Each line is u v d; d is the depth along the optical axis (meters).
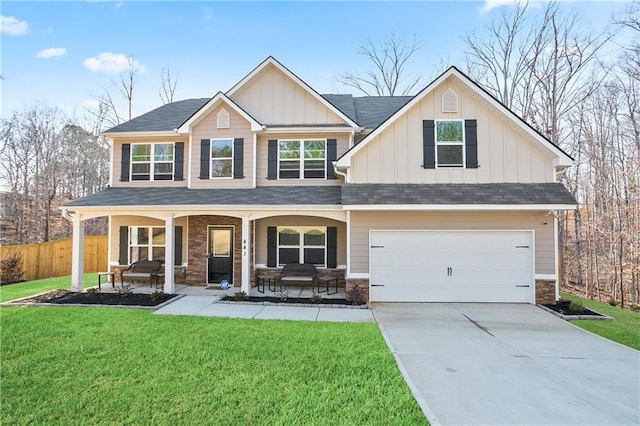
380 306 10.02
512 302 10.41
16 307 9.40
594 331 7.77
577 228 21.53
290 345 6.48
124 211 11.41
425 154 11.17
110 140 13.94
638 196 17.94
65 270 17.62
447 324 8.23
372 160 11.24
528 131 10.82
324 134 13.15
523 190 10.45
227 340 6.71
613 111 19.30
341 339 6.87
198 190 12.88
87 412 4.14
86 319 8.19
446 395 4.64
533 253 10.38
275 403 4.35
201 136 13.23
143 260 13.49
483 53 22.17
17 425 3.89
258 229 12.94
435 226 10.62
